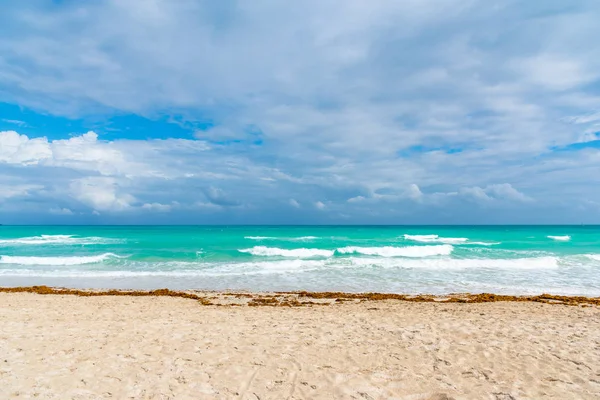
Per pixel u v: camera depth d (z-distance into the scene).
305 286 17.34
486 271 21.25
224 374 5.80
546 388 5.32
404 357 6.63
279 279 18.94
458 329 8.54
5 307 11.56
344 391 5.25
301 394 5.15
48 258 24.12
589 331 8.38
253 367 6.11
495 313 11.00
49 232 61.78
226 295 14.91
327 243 36.34
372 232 62.81
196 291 15.89
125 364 6.13
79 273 20.45
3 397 4.81
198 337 7.81
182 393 5.13
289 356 6.65
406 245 34.91
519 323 9.27
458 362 6.38
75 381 5.41
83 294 14.97
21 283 18.02
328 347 7.20
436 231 68.75
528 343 7.39
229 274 20.25
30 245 34.38
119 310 11.26
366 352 6.91
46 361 6.16
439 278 19.25
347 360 6.48
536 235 51.59
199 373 5.82
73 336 7.70
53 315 10.19
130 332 8.14
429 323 9.30
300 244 35.19
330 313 11.06
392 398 5.05
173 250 29.48
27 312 10.57
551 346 7.19
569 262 24.25
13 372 5.64
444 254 28.31
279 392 5.21
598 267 22.47
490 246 34.06
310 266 22.86
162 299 13.79
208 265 23.05
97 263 23.86
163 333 8.10
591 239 42.41
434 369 6.07
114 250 29.94
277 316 10.50
